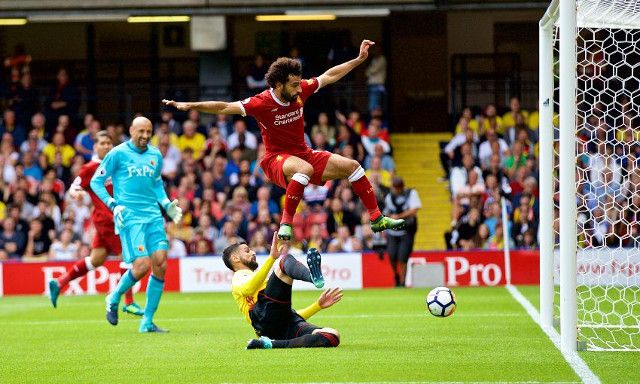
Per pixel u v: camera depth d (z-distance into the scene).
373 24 51.81
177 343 19.70
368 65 51.22
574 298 17.44
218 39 47.25
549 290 21.58
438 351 17.50
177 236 40.19
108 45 53.69
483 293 32.84
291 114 18.33
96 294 37.56
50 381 15.11
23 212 42.19
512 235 39.31
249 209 40.44
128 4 44.25
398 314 25.56
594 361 16.09
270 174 18.67
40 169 43.47
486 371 15.10
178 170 42.97
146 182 22.20
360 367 15.56
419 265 36.69
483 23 52.22
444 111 51.38
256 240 37.97
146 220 22.09
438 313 18.67
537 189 40.09
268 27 52.12
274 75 18.05
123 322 25.08
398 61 51.38
